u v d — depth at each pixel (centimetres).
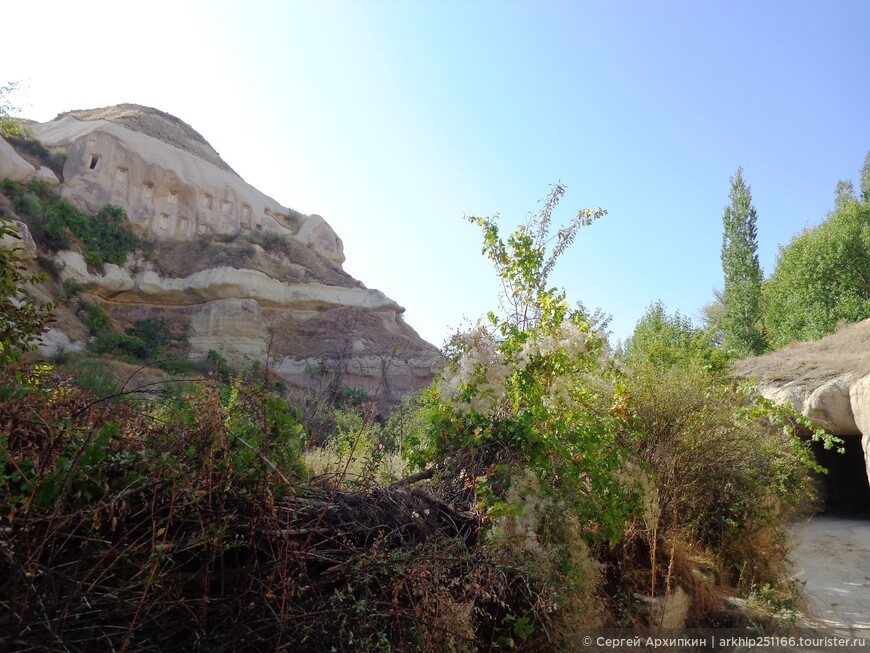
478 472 450
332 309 5350
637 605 506
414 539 333
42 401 278
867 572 895
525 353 532
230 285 4947
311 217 6856
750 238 3894
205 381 317
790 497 827
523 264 629
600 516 475
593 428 526
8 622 195
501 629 367
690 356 1284
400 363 4153
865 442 1472
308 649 254
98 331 4000
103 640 219
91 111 6762
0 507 217
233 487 271
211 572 247
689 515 677
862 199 3916
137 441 270
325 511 299
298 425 343
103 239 4897
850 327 2419
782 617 560
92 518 223
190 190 5600
